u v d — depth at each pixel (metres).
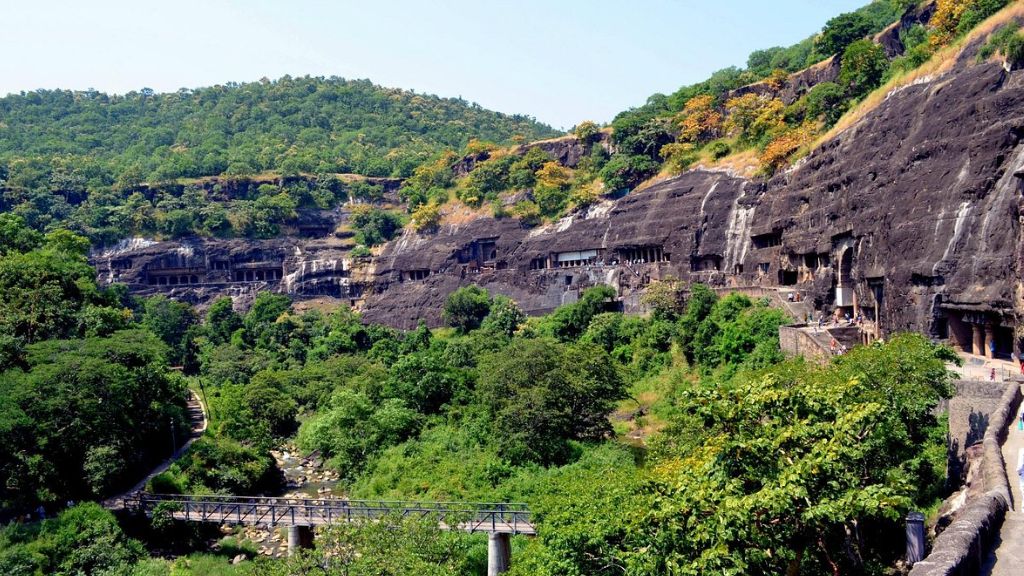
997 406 35.00
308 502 56.22
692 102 128.62
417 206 160.25
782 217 90.12
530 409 62.75
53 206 157.62
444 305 129.12
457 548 43.16
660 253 113.00
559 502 36.34
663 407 77.38
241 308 150.25
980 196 54.94
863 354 37.56
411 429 72.94
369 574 34.94
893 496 21.81
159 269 153.12
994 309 50.91
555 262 129.62
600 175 136.88
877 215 67.81
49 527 50.06
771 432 24.20
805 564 25.30
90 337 67.88
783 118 111.56
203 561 51.12
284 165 181.38
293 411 85.75
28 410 55.38
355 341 119.25
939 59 74.12
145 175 185.00
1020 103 54.62
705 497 22.84
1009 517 21.39
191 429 81.06
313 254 158.12
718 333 83.44
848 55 99.88
